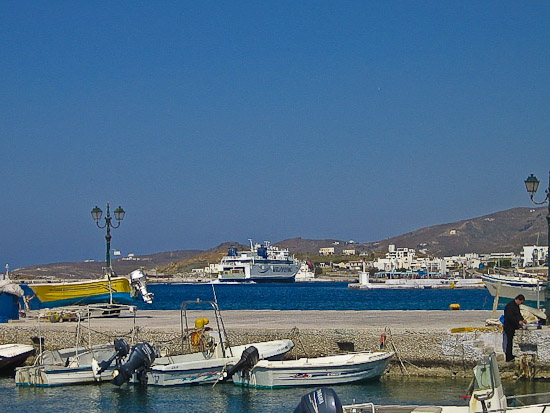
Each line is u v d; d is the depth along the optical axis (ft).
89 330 87.20
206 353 79.56
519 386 73.00
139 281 132.57
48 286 128.98
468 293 503.20
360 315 113.39
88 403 70.28
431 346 79.10
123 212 132.26
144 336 88.53
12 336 94.27
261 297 388.78
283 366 73.41
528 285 134.41
